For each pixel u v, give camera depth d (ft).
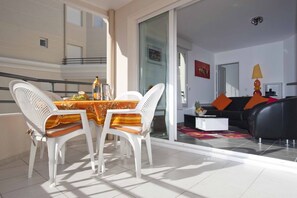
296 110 9.00
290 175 5.96
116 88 11.76
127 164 6.98
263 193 4.80
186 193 4.81
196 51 21.15
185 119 16.17
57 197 4.64
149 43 10.82
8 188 5.09
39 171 6.27
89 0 10.77
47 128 5.51
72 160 7.46
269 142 10.07
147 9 10.03
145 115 5.89
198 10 13.16
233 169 6.47
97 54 43.32
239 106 16.05
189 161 7.34
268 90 19.94
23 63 33.45
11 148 7.30
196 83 21.17
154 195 4.72
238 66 22.57
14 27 33.63
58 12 39.34
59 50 39.60
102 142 6.14
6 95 30.99
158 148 9.40
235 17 14.28
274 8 12.93
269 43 20.11
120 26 11.57
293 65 17.92
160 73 10.18
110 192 4.88
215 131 13.65
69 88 37.37
